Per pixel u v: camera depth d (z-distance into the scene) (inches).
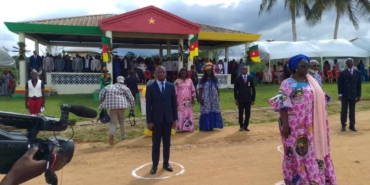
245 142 323.3
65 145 63.5
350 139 325.1
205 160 263.6
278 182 210.7
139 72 779.4
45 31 703.7
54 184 55.6
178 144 319.3
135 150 300.4
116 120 321.4
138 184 212.7
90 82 759.7
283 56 976.9
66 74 742.5
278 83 993.5
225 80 857.5
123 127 337.1
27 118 63.6
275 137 341.7
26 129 64.5
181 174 230.7
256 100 597.0
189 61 754.8
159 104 233.6
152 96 234.1
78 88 751.7
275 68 1035.9
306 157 164.1
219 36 814.5
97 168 247.9
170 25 737.6
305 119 164.7
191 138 342.6
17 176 50.1
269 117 457.4
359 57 1054.4
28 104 381.1
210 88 370.9
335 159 256.1
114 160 268.8
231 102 579.5
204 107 371.9
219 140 333.4
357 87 361.1
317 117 164.9
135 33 771.4
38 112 384.5
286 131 167.5
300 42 1021.2
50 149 59.2
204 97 370.0
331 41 1033.5
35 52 728.3
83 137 345.7
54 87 734.5
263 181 212.7
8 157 54.1
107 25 697.6
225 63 861.8
